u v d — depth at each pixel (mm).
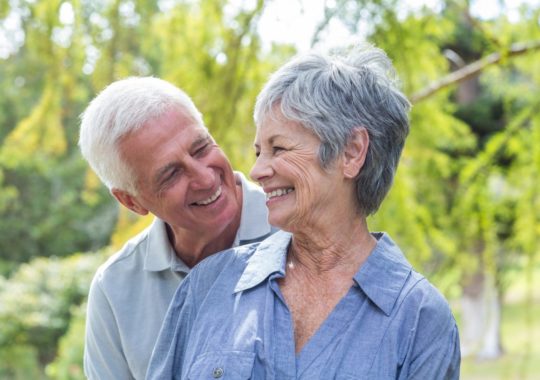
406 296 1354
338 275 1406
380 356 1309
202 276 1507
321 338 1338
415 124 3188
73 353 6734
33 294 8422
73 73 3180
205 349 1392
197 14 3078
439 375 1326
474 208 3424
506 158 3689
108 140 1612
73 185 10992
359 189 1399
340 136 1343
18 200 11594
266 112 1374
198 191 1619
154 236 1724
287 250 1474
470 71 3137
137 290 1733
